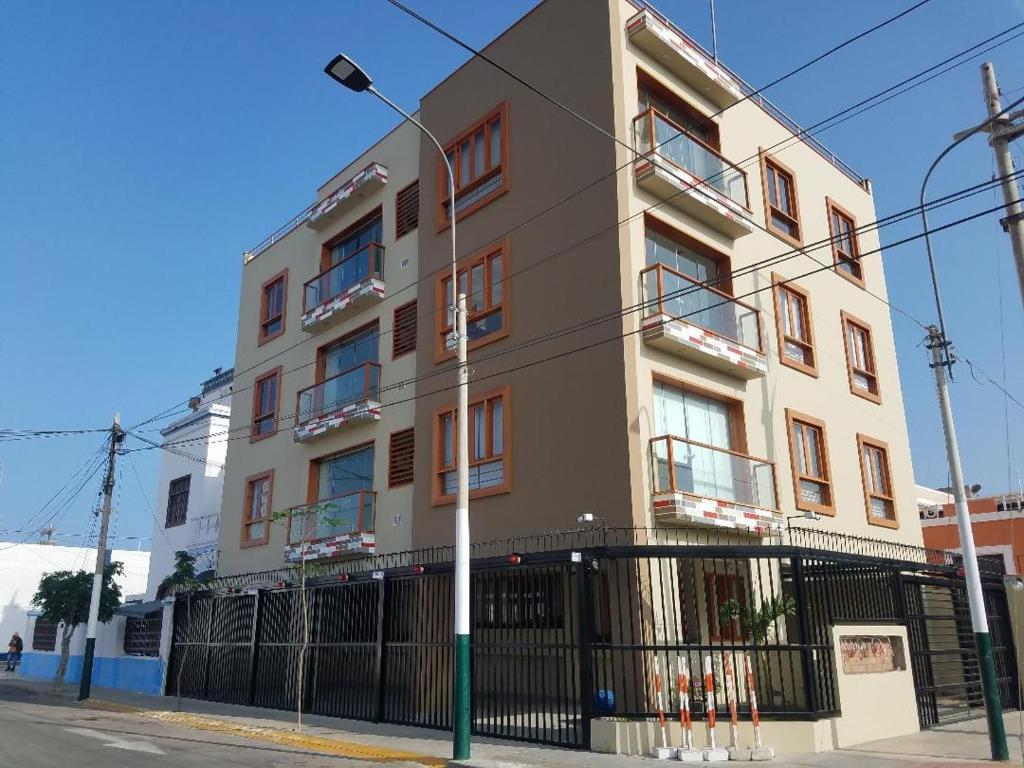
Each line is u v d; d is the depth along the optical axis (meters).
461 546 11.90
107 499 24.14
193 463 30.23
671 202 16.34
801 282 19.84
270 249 26.81
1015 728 14.71
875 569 14.52
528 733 12.89
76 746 12.80
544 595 13.48
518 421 16.11
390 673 15.58
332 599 17.62
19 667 36.41
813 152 22.02
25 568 44.75
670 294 14.63
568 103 16.81
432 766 10.89
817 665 12.82
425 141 20.62
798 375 18.73
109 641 28.36
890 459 21.14
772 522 15.59
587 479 14.52
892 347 22.83
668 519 13.81
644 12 16.44
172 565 29.94
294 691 18.25
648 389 14.66
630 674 13.00
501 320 17.09
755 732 11.50
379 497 19.41
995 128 11.36
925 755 11.66
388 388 19.89
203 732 14.88
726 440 16.56
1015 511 27.52
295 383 23.80
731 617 13.36
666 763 10.80
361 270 21.52
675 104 17.86
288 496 22.75
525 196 17.27
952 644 17.42
